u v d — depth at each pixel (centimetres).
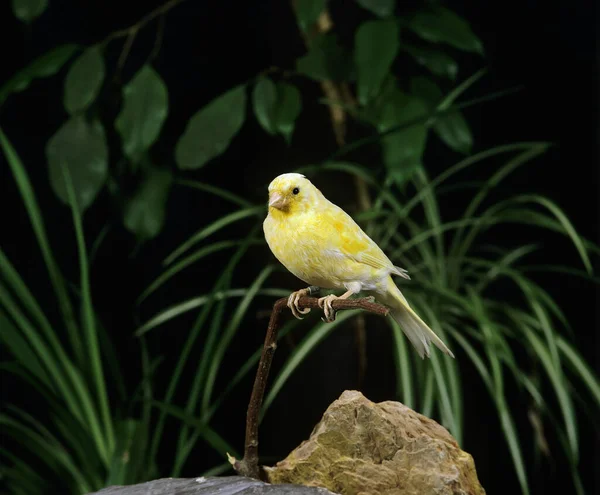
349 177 327
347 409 262
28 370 295
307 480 262
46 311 333
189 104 335
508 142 340
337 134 303
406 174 287
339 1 326
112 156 316
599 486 331
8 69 337
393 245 325
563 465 334
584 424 334
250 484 259
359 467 261
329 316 260
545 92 337
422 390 290
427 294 293
